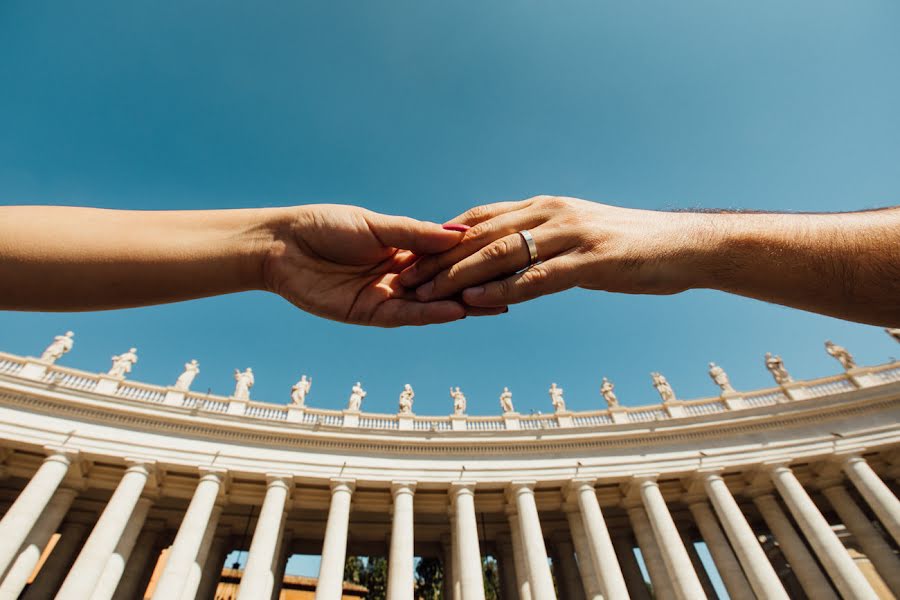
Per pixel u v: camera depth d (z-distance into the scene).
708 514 27.05
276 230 2.76
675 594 22.78
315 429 26.33
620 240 2.54
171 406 24.31
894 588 23.27
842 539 32.12
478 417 29.64
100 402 23.06
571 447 27.95
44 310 2.21
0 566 17.50
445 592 28.19
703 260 2.42
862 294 2.21
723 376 31.31
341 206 2.86
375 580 44.22
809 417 27.75
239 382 27.84
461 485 25.75
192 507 21.75
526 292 2.67
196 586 20.59
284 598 34.84
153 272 2.29
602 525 24.47
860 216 2.32
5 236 2.04
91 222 2.25
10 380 21.62
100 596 19.38
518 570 25.16
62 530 24.20
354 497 26.66
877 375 28.64
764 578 22.16
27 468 23.02
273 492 23.45
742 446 27.39
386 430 27.00
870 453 26.81
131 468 21.97
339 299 2.96
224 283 2.60
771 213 2.54
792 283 2.31
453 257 2.95
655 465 27.05
